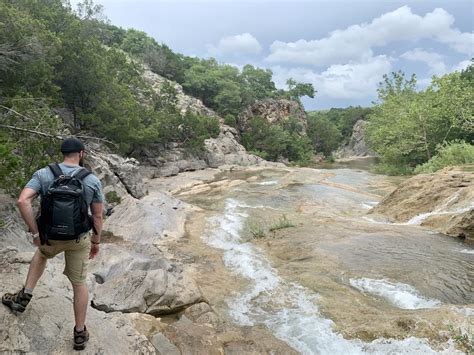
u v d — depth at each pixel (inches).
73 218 120.0
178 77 2583.7
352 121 3690.9
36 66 644.7
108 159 677.3
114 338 164.7
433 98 1229.1
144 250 378.0
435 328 207.6
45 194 123.1
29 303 152.3
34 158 355.3
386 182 930.7
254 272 325.4
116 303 229.0
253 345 202.1
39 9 960.9
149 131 1151.6
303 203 648.4
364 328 218.2
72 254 130.0
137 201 528.7
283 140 2229.3
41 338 139.3
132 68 1652.3
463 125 1085.1
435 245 375.2
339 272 311.4
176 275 276.7
